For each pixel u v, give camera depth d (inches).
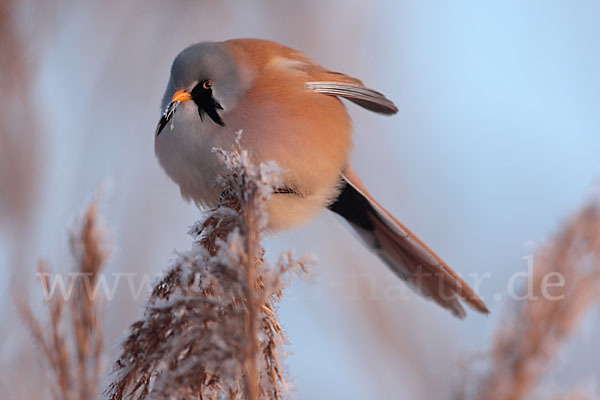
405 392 421.4
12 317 309.4
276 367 192.4
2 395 273.9
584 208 201.0
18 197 392.2
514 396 191.0
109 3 485.4
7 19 434.6
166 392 182.2
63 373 182.4
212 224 220.1
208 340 183.6
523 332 194.5
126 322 377.7
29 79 432.1
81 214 190.7
